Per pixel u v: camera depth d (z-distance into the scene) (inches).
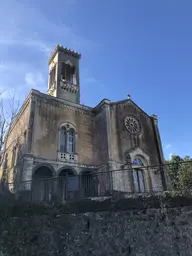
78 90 1406.3
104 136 1078.4
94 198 649.6
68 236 532.1
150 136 1289.4
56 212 564.7
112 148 1055.6
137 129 1242.0
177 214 507.2
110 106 1174.3
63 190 703.7
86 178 991.6
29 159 882.1
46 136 986.7
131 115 1257.4
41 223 545.0
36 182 689.0
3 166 1164.5
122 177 1001.5
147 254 481.1
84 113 1172.5
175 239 479.8
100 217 553.6
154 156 1228.5
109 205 568.7
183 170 1076.5
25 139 941.8
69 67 1497.3
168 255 466.9
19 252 495.2
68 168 979.3
